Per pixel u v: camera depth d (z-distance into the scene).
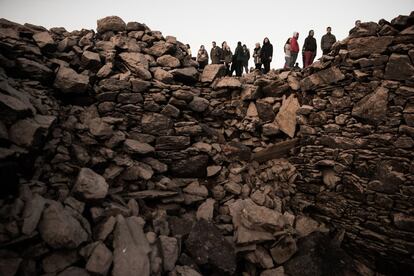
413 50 5.69
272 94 8.43
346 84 6.67
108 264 4.24
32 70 6.55
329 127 6.86
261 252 5.71
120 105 7.51
